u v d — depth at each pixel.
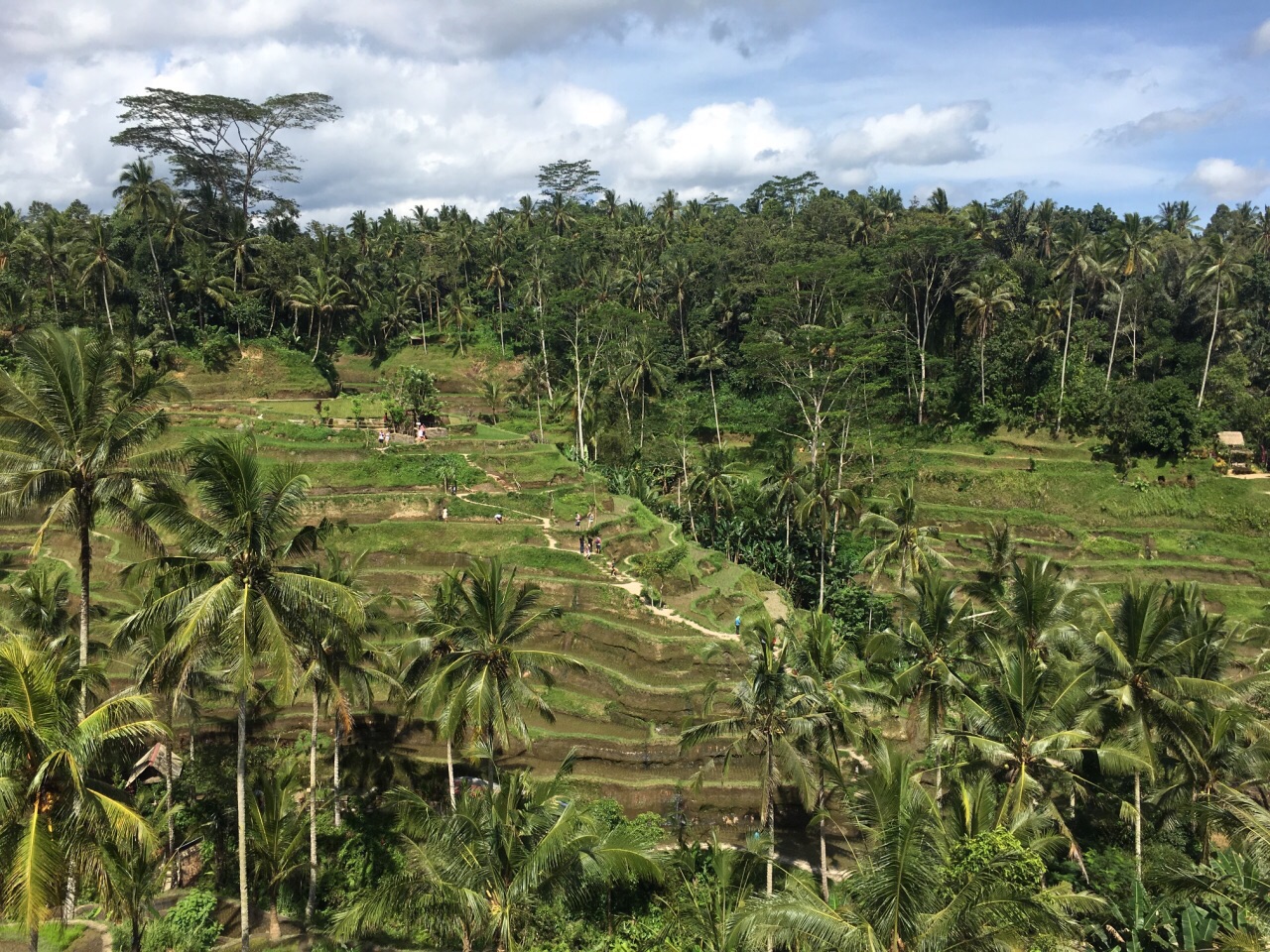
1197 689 37.00
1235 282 99.62
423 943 35.81
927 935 21.50
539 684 55.91
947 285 107.56
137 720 23.81
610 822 42.06
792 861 45.47
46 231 95.50
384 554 66.88
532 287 122.44
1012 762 35.25
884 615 76.94
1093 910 27.89
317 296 109.50
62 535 66.56
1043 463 96.06
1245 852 32.22
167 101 104.06
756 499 90.88
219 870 40.19
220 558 28.70
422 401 91.19
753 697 36.12
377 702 53.50
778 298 99.75
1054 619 42.62
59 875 20.61
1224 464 91.88
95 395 30.67
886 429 107.25
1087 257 99.81
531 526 71.12
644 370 108.75
